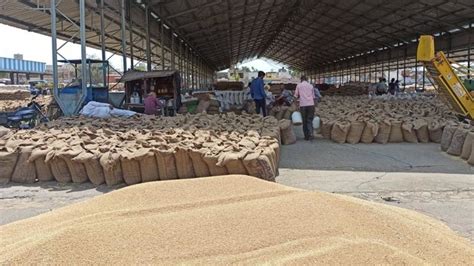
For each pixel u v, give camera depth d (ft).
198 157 18.22
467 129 25.49
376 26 85.40
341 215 8.57
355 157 25.84
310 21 92.73
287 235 7.59
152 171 18.54
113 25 57.82
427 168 22.80
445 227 10.22
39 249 6.95
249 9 72.54
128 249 7.09
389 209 10.17
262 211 8.76
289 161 24.67
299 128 40.11
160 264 6.64
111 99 44.19
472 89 38.34
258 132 24.43
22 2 40.42
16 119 37.01
